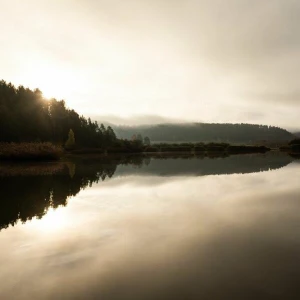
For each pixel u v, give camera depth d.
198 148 101.12
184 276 5.34
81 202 12.59
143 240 7.44
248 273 5.42
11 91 89.12
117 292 4.80
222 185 17.25
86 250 6.79
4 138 63.62
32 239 7.70
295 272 5.43
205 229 8.34
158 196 13.86
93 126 114.94
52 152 45.53
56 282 5.20
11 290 4.95
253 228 8.38
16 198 13.58
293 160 43.72
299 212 10.27
